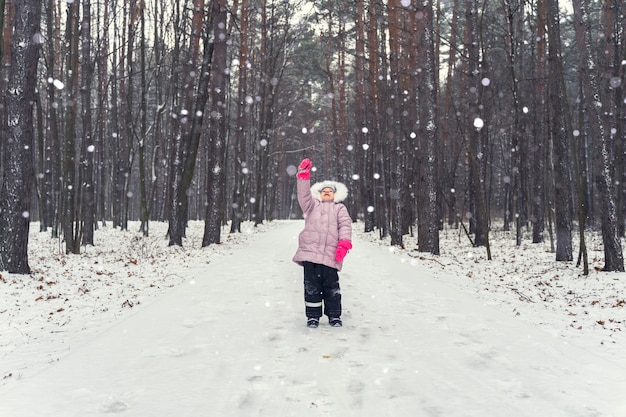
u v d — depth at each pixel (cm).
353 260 1220
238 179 2723
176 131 2064
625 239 1772
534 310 692
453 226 3102
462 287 891
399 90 2052
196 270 1054
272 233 2550
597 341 520
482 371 381
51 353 459
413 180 2552
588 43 1091
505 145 3350
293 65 3638
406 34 2150
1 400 310
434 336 489
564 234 1313
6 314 630
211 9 1773
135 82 3306
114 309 659
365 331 509
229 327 515
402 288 791
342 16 2659
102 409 297
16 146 923
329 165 5653
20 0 945
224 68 1823
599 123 1073
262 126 3200
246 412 295
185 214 2148
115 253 1499
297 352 429
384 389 338
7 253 908
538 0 1888
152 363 392
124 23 2322
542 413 297
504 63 2738
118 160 3033
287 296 704
